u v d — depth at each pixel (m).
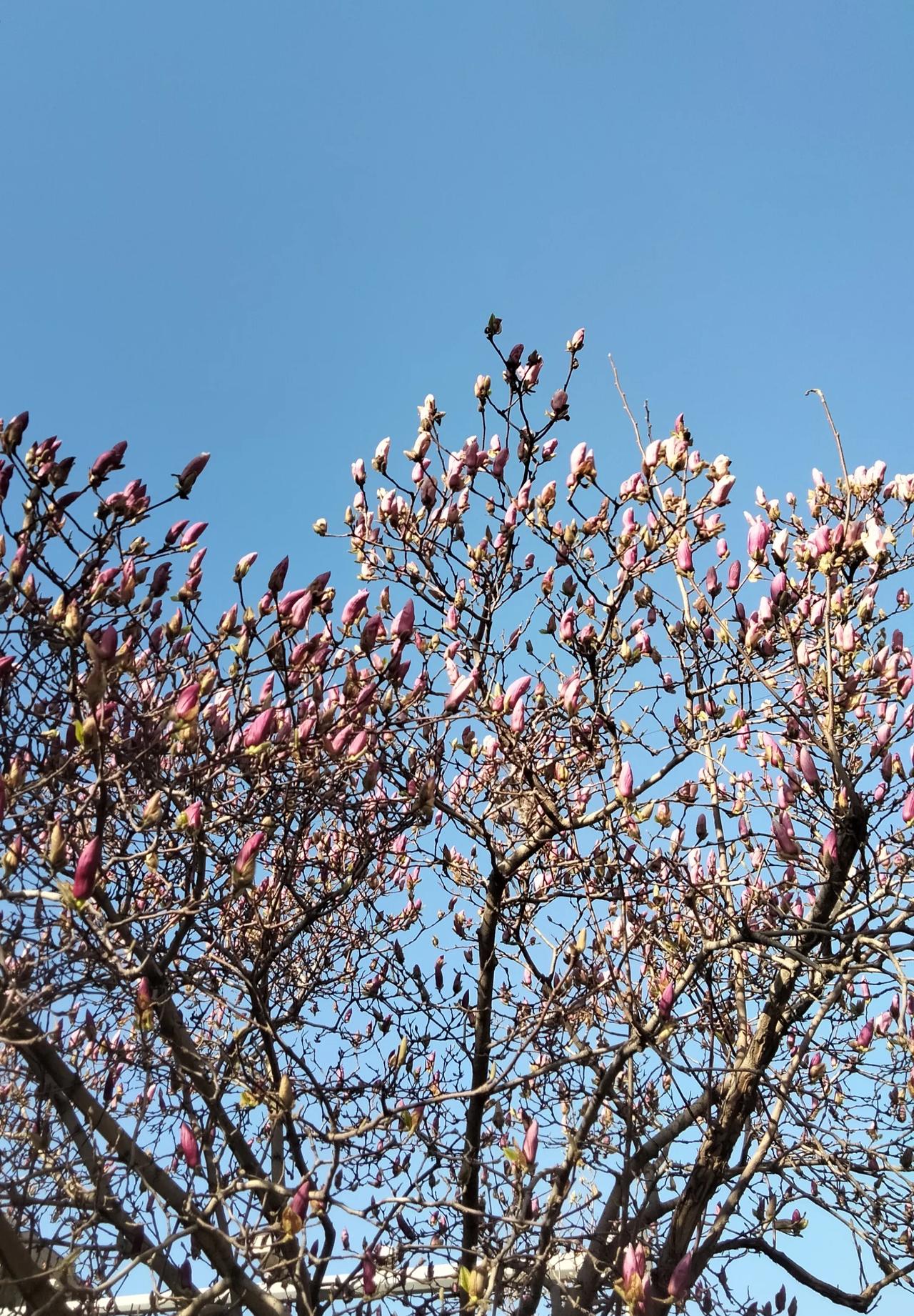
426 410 6.23
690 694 5.92
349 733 4.88
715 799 6.30
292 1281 4.79
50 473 4.76
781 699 5.73
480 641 6.13
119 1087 5.92
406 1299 4.91
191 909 4.34
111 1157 4.59
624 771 5.38
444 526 6.13
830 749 5.28
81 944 4.44
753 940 5.24
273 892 5.70
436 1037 6.10
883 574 5.91
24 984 4.21
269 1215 4.81
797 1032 6.32
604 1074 5.51
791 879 6.01
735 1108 5.61
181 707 4.35
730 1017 5.84
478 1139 5.37
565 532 6.04
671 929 6.07
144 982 4.73
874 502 6.37
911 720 5.80
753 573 6.03
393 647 5.00
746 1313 5.94
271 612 4.95
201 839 4.50
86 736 4.11
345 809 5.18
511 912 6.23
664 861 5.53
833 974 5.88
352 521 6.41
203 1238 4.54
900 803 5.70
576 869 5.90
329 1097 5.64
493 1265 4.52
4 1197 4.30
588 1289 5.39
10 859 4.09
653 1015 6.09
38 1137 4.69
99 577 4.90
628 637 6.25
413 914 6.73
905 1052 6.02
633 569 5.99
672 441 6.07
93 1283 4.61
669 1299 4.14
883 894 5.08
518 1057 4.93
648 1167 6.14
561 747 5.86
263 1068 5.82
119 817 4.86
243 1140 4.96
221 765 4.65
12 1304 4.63
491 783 6.11
